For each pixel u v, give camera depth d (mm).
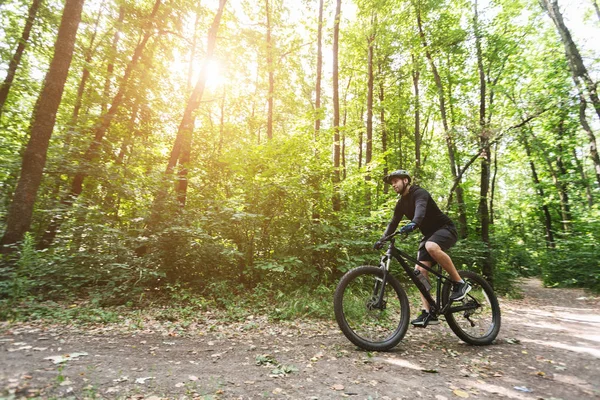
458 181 10555
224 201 6375
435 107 15422
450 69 13578
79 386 1958
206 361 2627
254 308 4828
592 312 6055
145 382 2107
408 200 3457
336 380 2279
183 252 5547
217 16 8477
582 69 9156
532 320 5008
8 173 6230
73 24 5742
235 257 5883
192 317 4258
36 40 8570
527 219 21359
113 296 4758
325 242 6336
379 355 2879
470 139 9953
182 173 7180
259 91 14016
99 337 3174
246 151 6586
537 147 12508
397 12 11641
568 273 10789
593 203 13797
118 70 10727
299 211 6531
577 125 13406
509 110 10789
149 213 5828
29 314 3836
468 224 10828
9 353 2475
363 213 7887
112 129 8953
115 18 9734
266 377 2311
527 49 13484
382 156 7305
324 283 6086
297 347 3117
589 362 2803
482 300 3598
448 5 11594
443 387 2191
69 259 5172
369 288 3467
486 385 2242
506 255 9883
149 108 9680
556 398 2045
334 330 3828
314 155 6973
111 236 5406
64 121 7773
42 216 6098
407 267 3375
